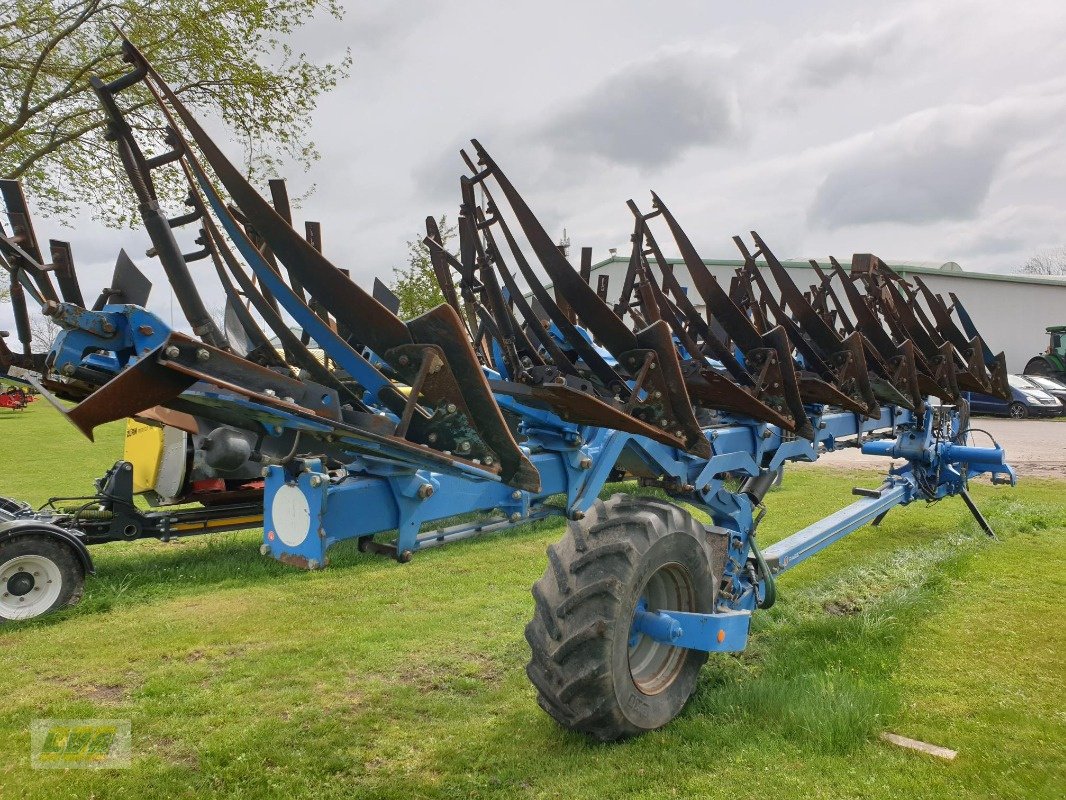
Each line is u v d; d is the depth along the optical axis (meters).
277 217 2.17
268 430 2.69
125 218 15.04
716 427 4.51
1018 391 22.58
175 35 14.41
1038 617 4.78
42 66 14.29
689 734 3.24
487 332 3.53
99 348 2.40
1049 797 2.76
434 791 2.92
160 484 6.69
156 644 4.64
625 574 2.93
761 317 5.11
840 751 3.11
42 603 5.20
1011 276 29.72
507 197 2.99
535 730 3.37
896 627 4.50
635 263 4.04
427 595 5.56
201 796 2.94
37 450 15.55
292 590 5.75
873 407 4.82
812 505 9.07
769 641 4.50
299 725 3.53
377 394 2.38
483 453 2.43
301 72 15.30
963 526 7.54
